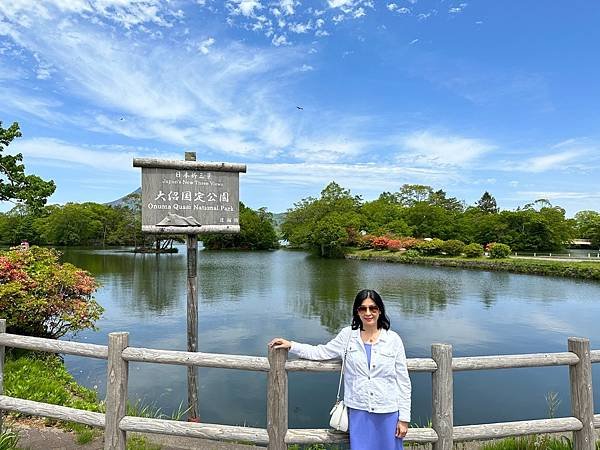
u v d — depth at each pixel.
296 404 7.67
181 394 7.92
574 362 2.99
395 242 52.31
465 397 8.31
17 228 71.38
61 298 7.75
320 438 2.72
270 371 2.74
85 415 2.98
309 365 2.73
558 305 19.27
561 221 56.41
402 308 18.33
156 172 4.52
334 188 79.88
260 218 74.62
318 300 19.20
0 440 3.28
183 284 23.69
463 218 66.50
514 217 56.50
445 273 33.50
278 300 19.16
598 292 23.33
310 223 66.88
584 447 2.96
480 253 43.84
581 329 14.62
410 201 90.62
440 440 2.77
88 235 67.25
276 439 2.71
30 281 7.27
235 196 4.87
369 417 2.49
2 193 14.20
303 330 13.43
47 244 70.00
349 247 57.12
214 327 13.67
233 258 48.50
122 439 2.89
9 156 14.16
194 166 4.63
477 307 18.59
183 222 4.59
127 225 63.88
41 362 6.69
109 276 27.30
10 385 5.16
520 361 2.90
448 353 2.79
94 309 8.23
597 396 8.52
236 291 21.86
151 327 13.43
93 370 8.70
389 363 2.51
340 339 2.68
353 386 2.54
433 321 15.64
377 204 78.88
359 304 2.60
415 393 8.33
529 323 15.45
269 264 40.72
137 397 7.71
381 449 2.46
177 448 3.80
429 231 64.19
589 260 37.44
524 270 34.12
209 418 6.99
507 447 3.70
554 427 2.94
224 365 2.82
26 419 4.28
